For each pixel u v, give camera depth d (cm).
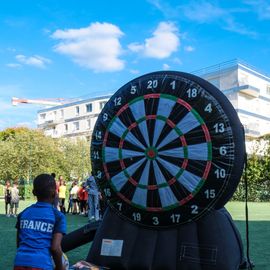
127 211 594
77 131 7269
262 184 2958
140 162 588
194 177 548
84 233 653
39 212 377
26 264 358
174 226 562
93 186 1398
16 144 3912
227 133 534
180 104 568
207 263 528
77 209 1878
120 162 605
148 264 559
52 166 3988
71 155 4603
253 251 848
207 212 543
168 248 555
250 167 2947
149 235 575
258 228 1230
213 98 549
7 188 1791
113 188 609
